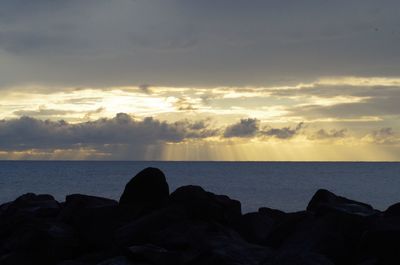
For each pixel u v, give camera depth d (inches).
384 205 3058.6
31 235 717.9
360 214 669.9
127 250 594.9
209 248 610.9
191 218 725.3
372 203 3206.2
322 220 657.0
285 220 694.5
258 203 3063.5
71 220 791.7
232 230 717.3
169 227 686.5
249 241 728.3
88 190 3917.3
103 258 674.8
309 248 618.5
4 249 725.3
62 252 708.0
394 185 5275.6
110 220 753.0
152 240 668.1
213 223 712.4
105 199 855.7
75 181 5398.6
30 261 693.3
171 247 644.7
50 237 711.7
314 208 792.9
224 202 778.2
